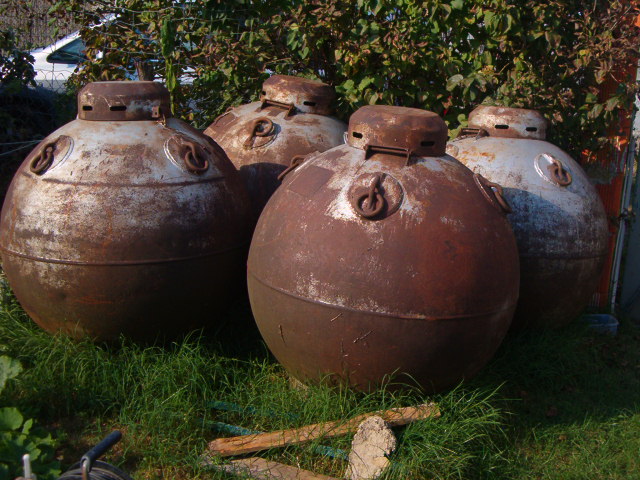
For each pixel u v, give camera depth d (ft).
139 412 10.91
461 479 9.75
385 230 9.46
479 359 10.39
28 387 11.09
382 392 10.24
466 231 9.69
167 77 17.80
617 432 11.89
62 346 11.66
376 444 9.74
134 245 10.73
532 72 16.12
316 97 14.93
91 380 11.35
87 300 10.97
